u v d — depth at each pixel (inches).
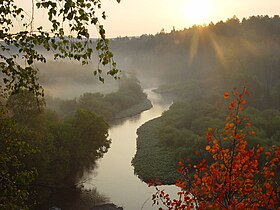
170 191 1425.9
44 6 247.6
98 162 1831.9
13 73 287.3
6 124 342.6
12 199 327.6
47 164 1307.8
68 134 1555.1
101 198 1376.7
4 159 323.6
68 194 1418.6
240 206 321.1
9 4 259.0
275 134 1924.2
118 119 3068.4
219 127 2050.9
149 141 2208.4
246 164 323.3
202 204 338.6
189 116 2423.7
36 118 1326.3
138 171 1681.8
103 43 268.2
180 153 1745.8
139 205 1301.7
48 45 271.6
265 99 2822.3
